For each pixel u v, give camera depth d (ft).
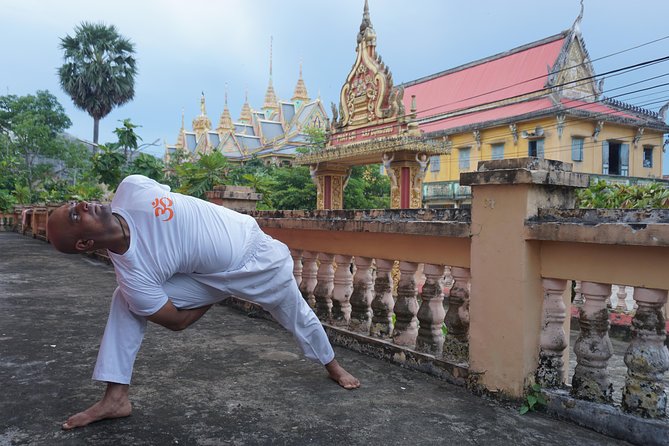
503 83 82.12
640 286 7.47
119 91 126.11
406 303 11.18
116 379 7.64
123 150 60.13
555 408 8.37
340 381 9.52
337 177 62.44
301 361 11.04
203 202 8.14
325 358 9.50
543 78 75.56
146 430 7.38
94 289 20.29
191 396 8.80
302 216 13.67
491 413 8.43
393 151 50.72
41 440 6.95
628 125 74.74
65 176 142.92
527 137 72.84
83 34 123.85
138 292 7.25
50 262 30.27
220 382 9.57
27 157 123.13
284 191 69.26
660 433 7.16
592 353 8.09
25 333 12.77
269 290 8.66
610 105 77.41
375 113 55.47
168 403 8.45
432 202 89.04
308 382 9.70
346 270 13.06
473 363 9.39
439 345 10.61
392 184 52.39
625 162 76.33
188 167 55.06
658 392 7.43
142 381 9.51
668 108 82.53
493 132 77.92
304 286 14.37
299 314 9.16
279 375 10.07
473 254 9.35
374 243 11.84
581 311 8.30
